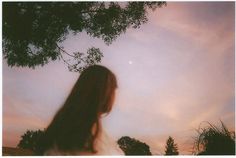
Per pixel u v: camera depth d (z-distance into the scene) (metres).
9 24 3.14
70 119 1.50
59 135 1.49
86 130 1.50
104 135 1.56
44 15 3.20
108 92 1.58
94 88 1.55
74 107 1.52
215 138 2.89
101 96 1.55
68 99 1.55
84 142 1.49
